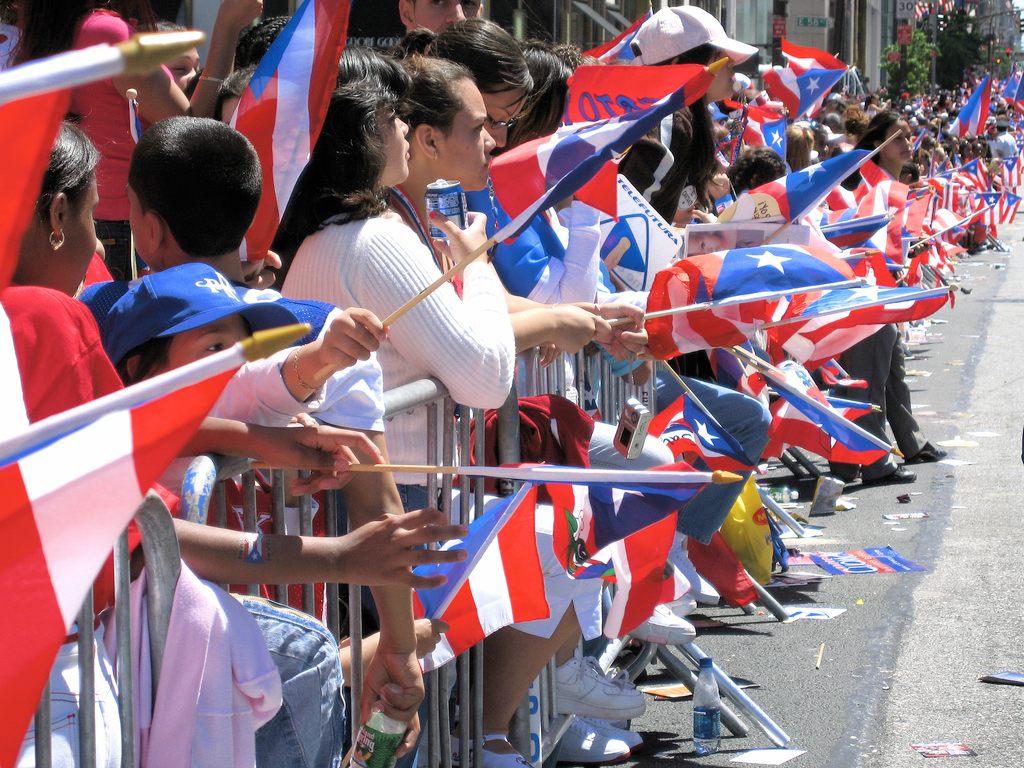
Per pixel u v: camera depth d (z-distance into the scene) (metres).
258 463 5.33
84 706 3.88
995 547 14.72
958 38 156.00
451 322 6.62
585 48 33.59
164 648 4.32
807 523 16.06
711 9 51.31
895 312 12.09
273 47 6.68
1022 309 36.25
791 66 21.22
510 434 7.70
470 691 7.77
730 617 12.48
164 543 4.27
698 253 10.46
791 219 10.59
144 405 2.82
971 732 9.62
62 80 2.09
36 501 2.82
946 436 21.19
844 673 10.91
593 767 9.17
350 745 6.48
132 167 5.84
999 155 57.59
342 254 6.63
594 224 9.17
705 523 10.64
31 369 4.06
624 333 8.75
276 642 4.93
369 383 5.73
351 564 4.93
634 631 9.80
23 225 2.60
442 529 5.02
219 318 5.29
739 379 11.84
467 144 7.86
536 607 7.05
